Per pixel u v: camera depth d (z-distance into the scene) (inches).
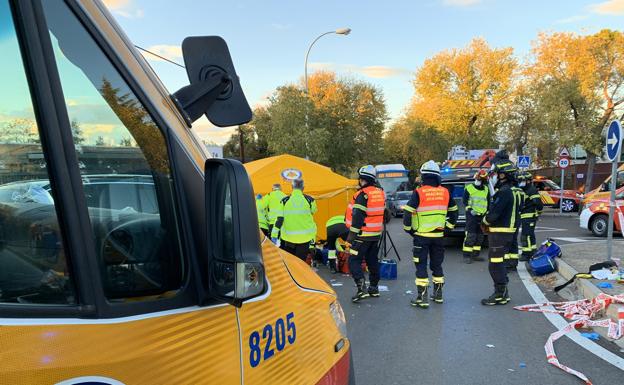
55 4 49.3
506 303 258.5
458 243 496.7
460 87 1487.5
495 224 253.9
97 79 53.3
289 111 1077.1
